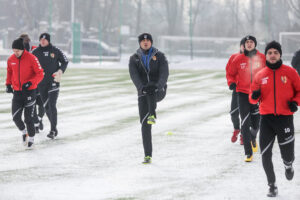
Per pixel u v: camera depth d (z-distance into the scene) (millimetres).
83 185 24031
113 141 35438
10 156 30453
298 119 46594
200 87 79750
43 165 28141
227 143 34906
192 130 40125
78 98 61719
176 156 30625
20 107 33031
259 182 24562
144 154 30984
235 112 33906
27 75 32750
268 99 22781
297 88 22547
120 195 22328
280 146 23000
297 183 24406
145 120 28922
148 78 29578
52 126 36312
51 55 37188
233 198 21859
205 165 28219
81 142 35094
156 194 22469
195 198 21812
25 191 22969
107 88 75375
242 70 30297
